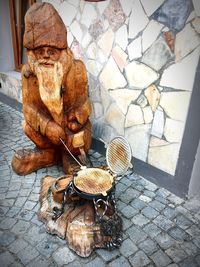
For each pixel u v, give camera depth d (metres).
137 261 2.12
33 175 3.15
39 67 2.52
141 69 2.85
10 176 3.11
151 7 2.56
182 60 2.47
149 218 2.57
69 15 3.45
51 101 2.58
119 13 2.85
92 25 3.20
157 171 3.06
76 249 2.14
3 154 3.58
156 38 2.61
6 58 5.23
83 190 2.14
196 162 2.66
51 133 2.79
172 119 2.74
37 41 2.46
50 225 2.34
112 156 2.48
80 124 2.93
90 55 3.39
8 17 4.92
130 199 2.83
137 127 3.13
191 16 2.30
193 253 2.21
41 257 2.12
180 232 2.42
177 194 2.92
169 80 2.64
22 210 2.59
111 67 3.17
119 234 2.31
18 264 2.05
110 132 3.51
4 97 5.40
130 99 3.09
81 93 2.92
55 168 3.31
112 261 2.12
